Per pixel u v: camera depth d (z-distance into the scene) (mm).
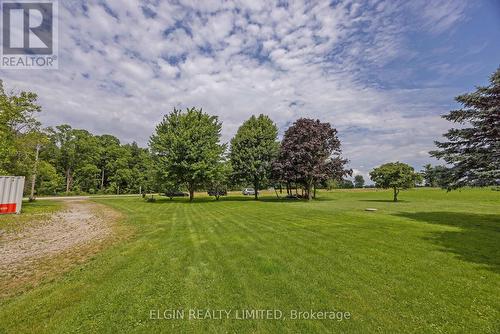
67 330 3461
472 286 4617
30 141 24500
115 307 4062
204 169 29656
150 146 33000
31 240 9438
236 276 5305
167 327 3514
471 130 12477
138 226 12180
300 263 6027
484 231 9477
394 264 5828
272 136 35594
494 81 11641
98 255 7148
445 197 33219
